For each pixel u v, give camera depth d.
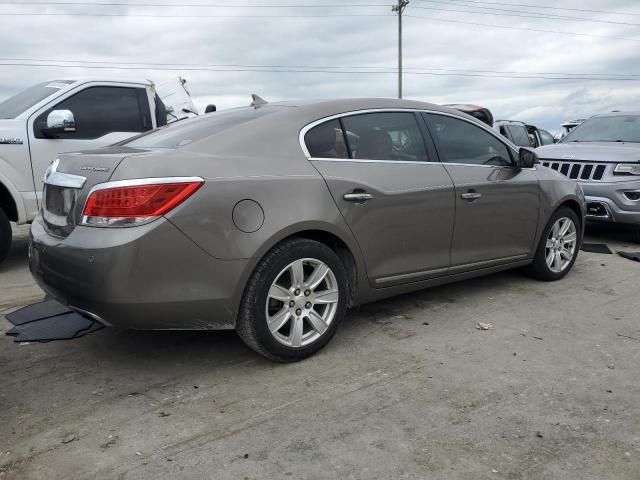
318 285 3.56
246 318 3.30
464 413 2.95
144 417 2.93
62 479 2.43
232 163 3.29
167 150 3.31
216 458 2.57
